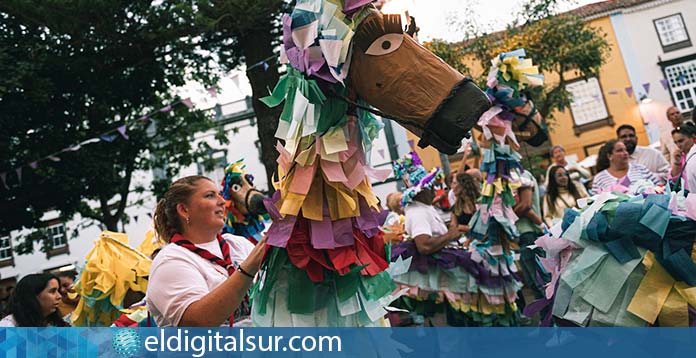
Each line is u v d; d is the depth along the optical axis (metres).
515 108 4.21
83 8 9.29
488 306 4.23
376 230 2.09
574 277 2.20
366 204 2.08
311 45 1.93
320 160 1.99
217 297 1.92
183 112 14.15
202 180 2.31
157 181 15.02
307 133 1.89
